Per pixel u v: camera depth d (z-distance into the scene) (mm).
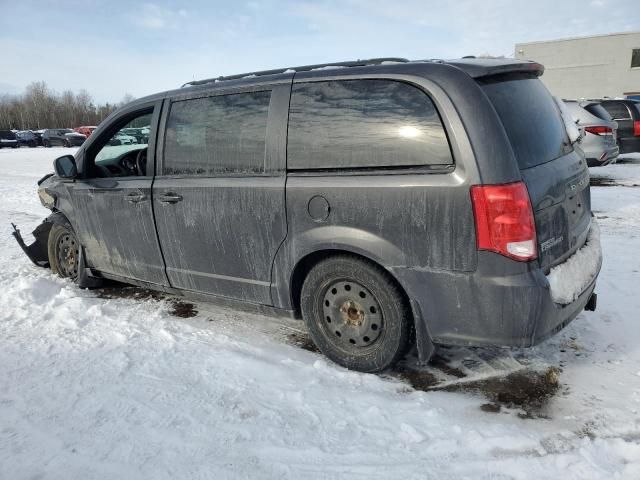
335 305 3162
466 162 2604
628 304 3949
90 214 4348
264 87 3289
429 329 2842
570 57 36406
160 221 3809
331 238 2994
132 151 4270
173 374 3180
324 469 2334
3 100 91812
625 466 2275
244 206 3322
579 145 3641
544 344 3398
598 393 2834
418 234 2738
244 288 3508
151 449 2494
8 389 3057
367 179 2863
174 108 3744
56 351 3533
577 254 3061
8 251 6367
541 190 2725
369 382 3031
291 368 3221
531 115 2979
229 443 2521
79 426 2684
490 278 2611
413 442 2486
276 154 3195
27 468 2387
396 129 2807
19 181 14930
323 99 3055
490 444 2441
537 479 2225
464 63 2875
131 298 4574
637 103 12000
